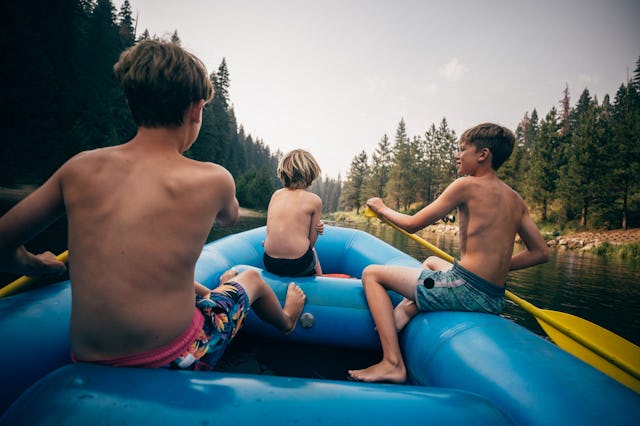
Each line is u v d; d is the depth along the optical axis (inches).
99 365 27.4
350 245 118.6
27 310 38.8
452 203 55.7
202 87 34.4
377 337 62.1
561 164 1114.7
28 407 23.0
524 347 39.8
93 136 816.3
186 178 31.0
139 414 23.0
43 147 687.7
